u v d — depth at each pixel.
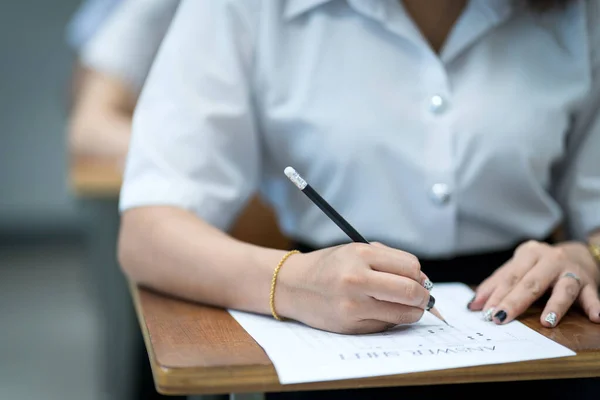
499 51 1.56
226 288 1.25
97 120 3.51
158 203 1.41
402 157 1.50
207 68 1.50
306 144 1.53
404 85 1.53
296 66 1.54
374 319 1.11
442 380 0.99
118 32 3.49
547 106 1.54
